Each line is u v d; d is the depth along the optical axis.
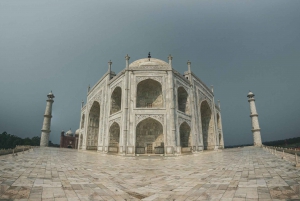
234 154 30.16
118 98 40.75
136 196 7.66
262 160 18.52
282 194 7.19
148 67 35.00
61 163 17.81
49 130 60.94
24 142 87.62
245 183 9.17
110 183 9.90
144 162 22.09
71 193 7.73
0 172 11.47
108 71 42.56
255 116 59.66
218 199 7.00
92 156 30.22
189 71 42.53
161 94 37.19
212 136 50.22
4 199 6.63
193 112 39.28
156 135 34.56
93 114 51.72
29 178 10.03
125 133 30.80
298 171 11.48
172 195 7.77
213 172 13.00
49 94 62.75
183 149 33.25
